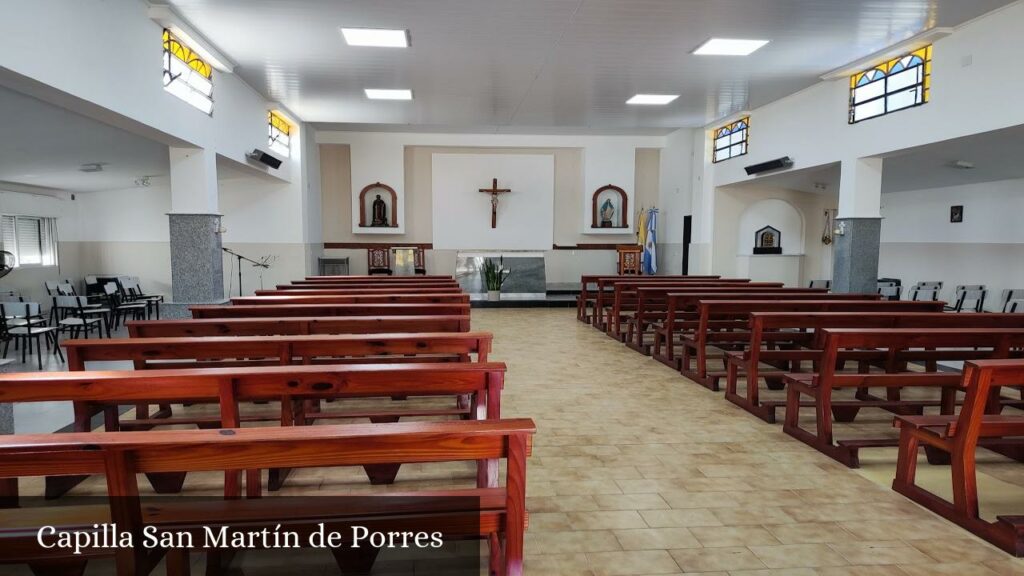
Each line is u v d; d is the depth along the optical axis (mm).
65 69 4352
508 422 1823
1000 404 4266
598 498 3027
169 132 6090
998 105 5875
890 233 12508
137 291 11180
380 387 2488
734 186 11797
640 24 6312
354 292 6676
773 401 4805
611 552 2510
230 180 11398
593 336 8266
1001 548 2557
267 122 9773
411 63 7652
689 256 12797
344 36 6621
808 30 6465
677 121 11461
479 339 3285
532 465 3459
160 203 12000
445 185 14023
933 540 2637
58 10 4258
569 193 14516
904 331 3553
